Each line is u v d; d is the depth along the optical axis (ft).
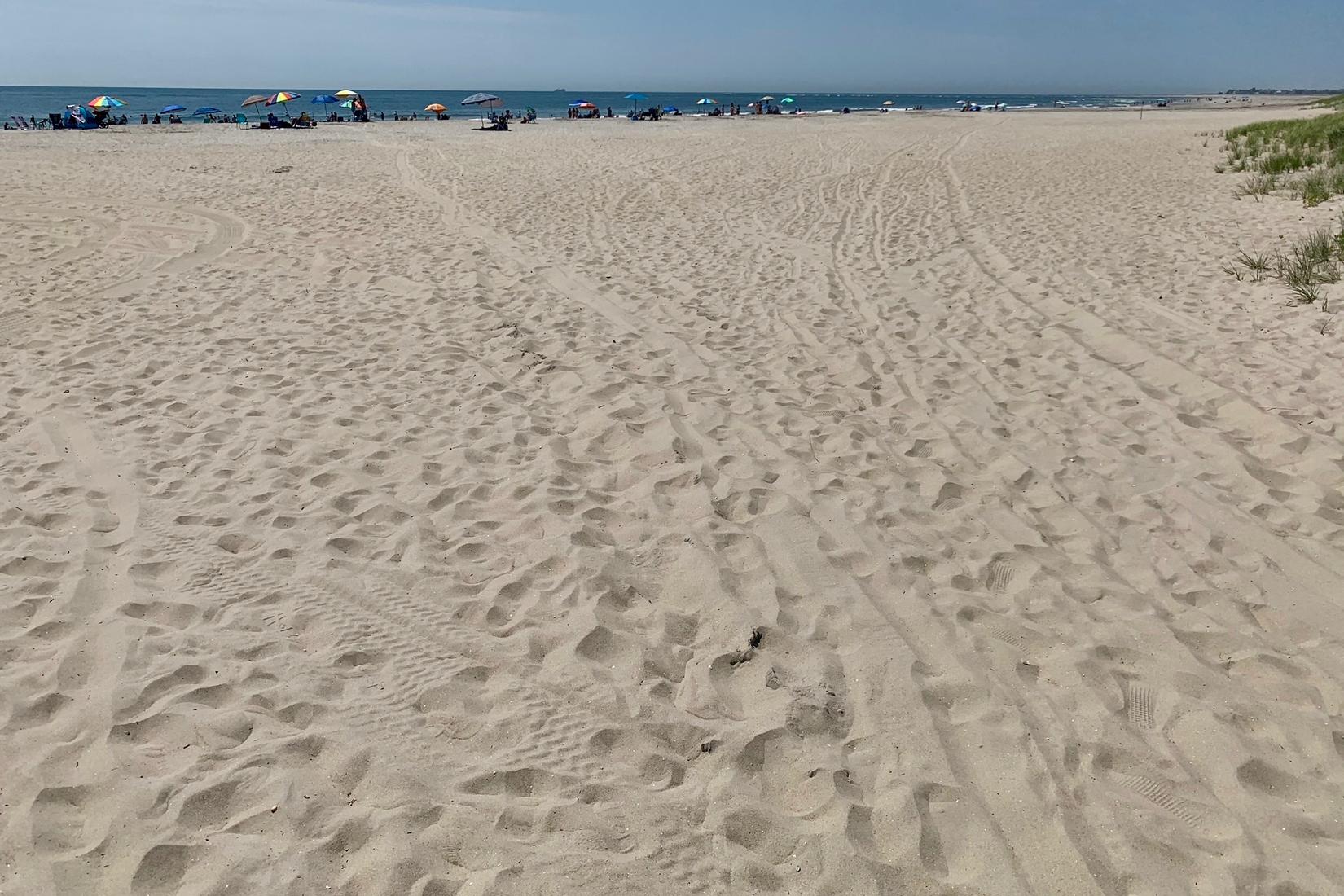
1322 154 44.55
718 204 44.11
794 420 17.89
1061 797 8.60
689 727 9.50
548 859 7.81
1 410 17.85
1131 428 17.30
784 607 11.59
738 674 10.46
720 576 12.19
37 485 14.57
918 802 8.54
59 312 25.09
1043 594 12.01
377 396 18.94
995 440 16.98
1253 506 14.17
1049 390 19.43
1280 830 8.21
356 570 12.31
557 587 11.99
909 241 34.81
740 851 8.02
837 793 8.63
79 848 7.77
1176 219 35.42
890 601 11.76
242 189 47.98
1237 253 29.01
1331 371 19.07
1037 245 32.86
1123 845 8.07
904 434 17.39
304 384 19.62
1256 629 11.25
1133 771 8.96
